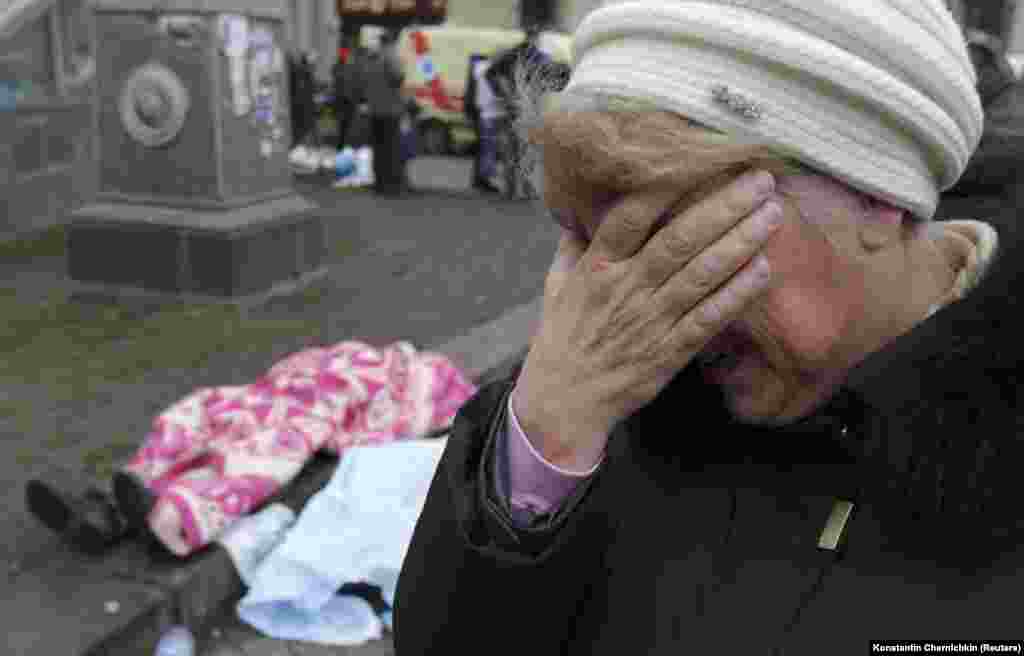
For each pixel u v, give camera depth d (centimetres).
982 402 83
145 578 311
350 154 1306
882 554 91
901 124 87
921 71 87
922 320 94
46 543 331
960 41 93
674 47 89
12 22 821
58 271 741
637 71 89
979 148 115
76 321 612
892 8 88
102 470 389
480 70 1244
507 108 111
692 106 87
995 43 165
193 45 633
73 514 323
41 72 886
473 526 98
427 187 1299
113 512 328
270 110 690
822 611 92
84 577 311
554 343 96
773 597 96
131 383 500
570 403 95
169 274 659
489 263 816
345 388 413
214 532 323
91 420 446
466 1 1905
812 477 98
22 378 503
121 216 663
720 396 108
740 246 86
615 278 92
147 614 297
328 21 2245
